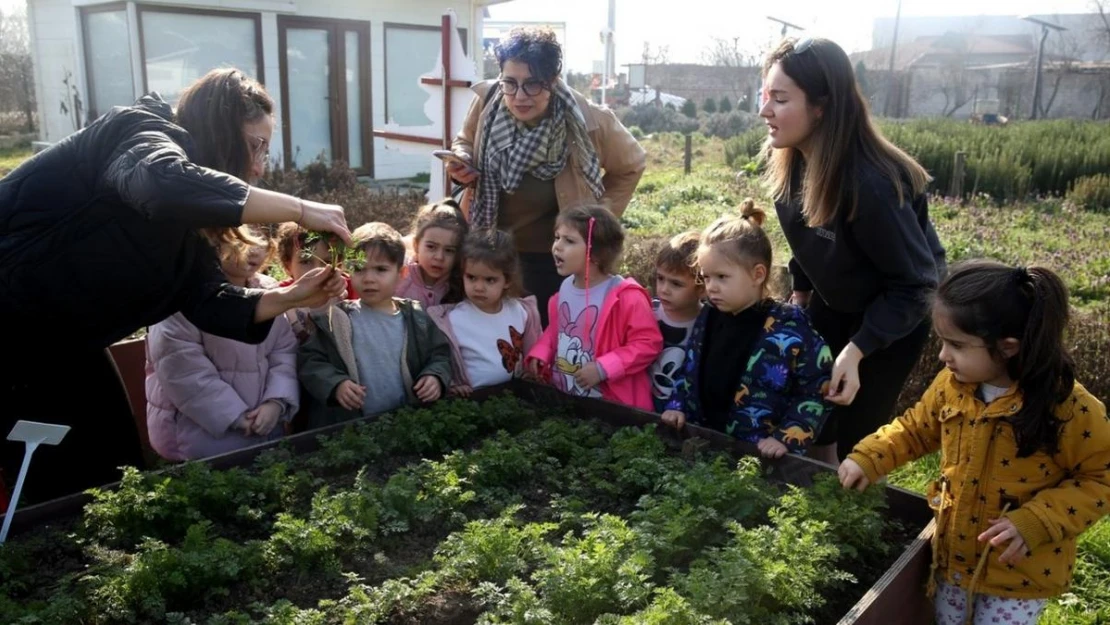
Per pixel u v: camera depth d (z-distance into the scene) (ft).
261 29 50.03
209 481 9.89
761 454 11.24
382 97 56.34
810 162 10.81
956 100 137.49
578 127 14.84
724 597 7.47
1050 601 12.44
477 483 10.59
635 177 16.40
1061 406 8.21
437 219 14.42
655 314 14.11
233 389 12.24
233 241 11.10
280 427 13.37
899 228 10.45
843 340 12.52
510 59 13.89
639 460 10.64
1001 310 8.16
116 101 50.39
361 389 12.37
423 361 13.41
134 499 9.31
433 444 11.75
